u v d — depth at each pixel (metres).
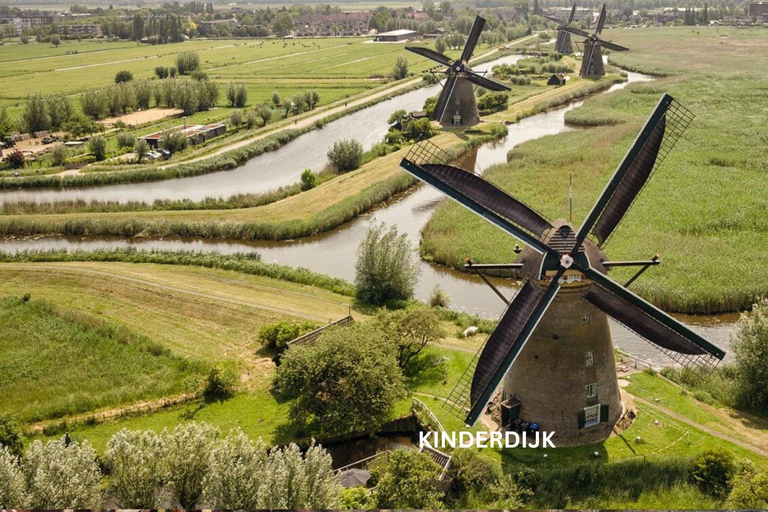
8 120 124.81
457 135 114.50
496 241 68.31
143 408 43.34
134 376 47.06
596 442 38.00
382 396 39.88
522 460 36.78
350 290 59.28
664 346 36.72
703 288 56.00
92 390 45.59
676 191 79.81
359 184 89.12
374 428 39.88
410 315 47.59
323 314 54.72
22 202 88.25
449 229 72.50
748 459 34.81
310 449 30.70
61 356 49.72
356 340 41.62
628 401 41.12
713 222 70.12
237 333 52.69
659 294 55.41
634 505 33.22
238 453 31.03
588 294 36.50
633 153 37.81
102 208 84.19
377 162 99.75
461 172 38.25
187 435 33.00
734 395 41.78
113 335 52.06
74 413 43.50
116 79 179.88
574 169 89.88
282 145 117.19
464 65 119.44
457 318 53.69
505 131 117.50
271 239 75.62
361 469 36.69
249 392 44.88
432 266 66.50
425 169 37.97
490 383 35.72
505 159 101.25
